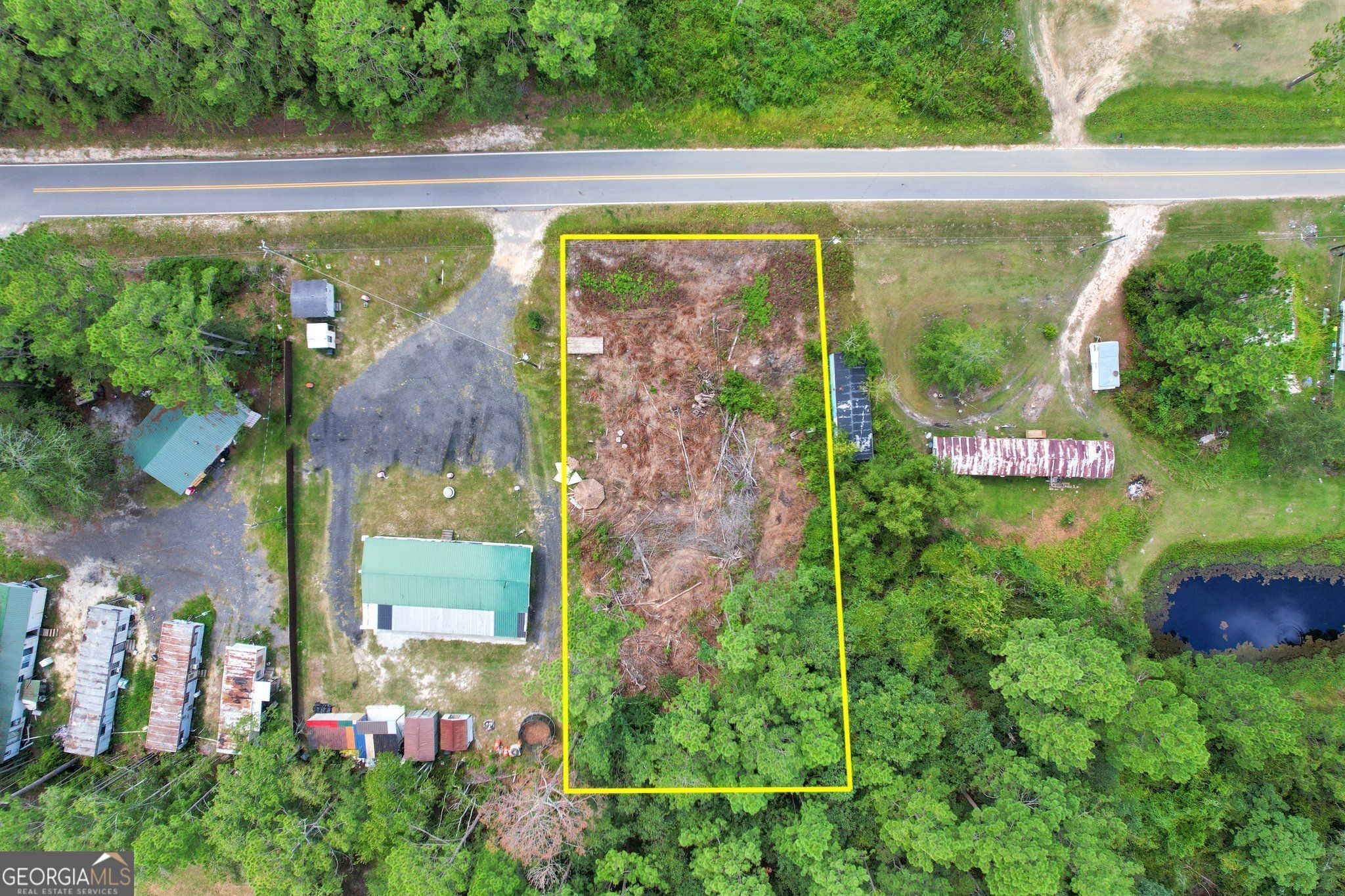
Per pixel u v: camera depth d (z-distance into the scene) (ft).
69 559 99.19
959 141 101.96
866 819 86.43
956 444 99.60
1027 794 82.53
